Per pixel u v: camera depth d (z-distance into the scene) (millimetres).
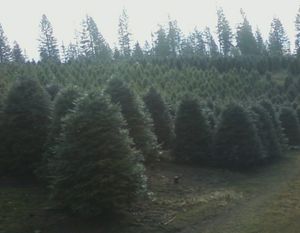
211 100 56375
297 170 31953
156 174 27750
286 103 55188
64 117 20641
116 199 18000
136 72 69875
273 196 23938
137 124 28062
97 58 103000
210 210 21047
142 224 18719
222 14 121750
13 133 23125
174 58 87688
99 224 18391
